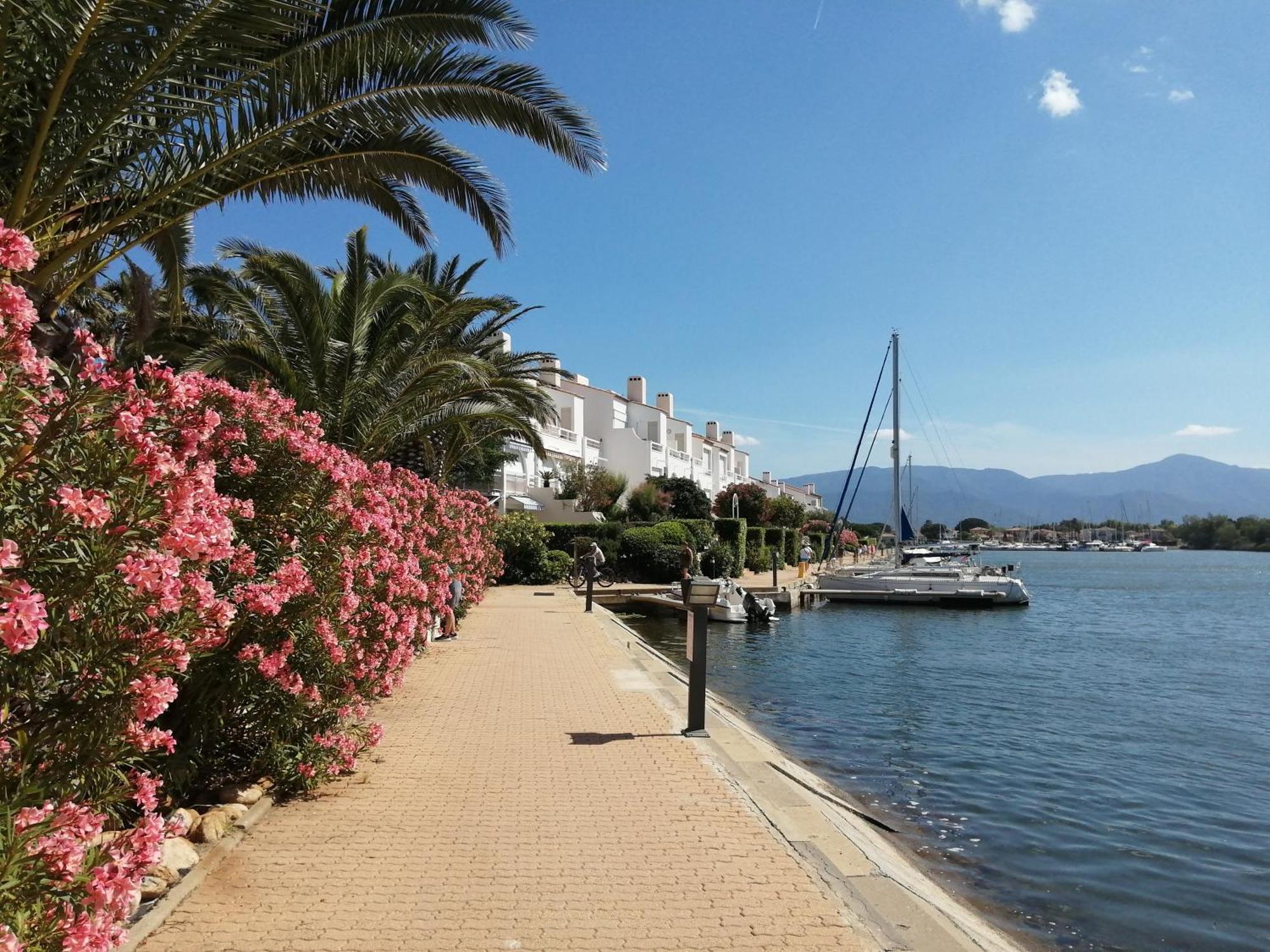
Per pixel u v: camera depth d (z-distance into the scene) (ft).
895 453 148.97
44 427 10.75
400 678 28.60
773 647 78.79
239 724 20.68
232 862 16.37
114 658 10.57
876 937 13.98
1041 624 107.14
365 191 34.01
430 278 75.15
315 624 20.53
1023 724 46.19
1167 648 82.38
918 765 36.58
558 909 14.67
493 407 66.64
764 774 23.71
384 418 52.75
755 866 16.93
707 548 128.26
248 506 17.99
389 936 13.48
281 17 22.08
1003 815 29.96
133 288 51.65
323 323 48.29
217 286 49.75
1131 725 46.29
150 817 10.21
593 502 148.05
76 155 20.36
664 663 44.55
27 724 10.66
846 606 127.24
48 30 18.06
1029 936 20.39
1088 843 27.25
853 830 23.76
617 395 200.34
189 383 13.71
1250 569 346.13
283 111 24.12
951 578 131.54
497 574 92.07
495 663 42.32
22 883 8.58
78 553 10.23
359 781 22.07
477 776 22.75
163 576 10.75
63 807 9.50
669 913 14.69
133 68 19.66
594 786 22.08
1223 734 44.29
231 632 17.90
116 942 9.10
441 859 16.81
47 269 21.04
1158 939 20.47
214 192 24.66
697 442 242.37
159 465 10.81
